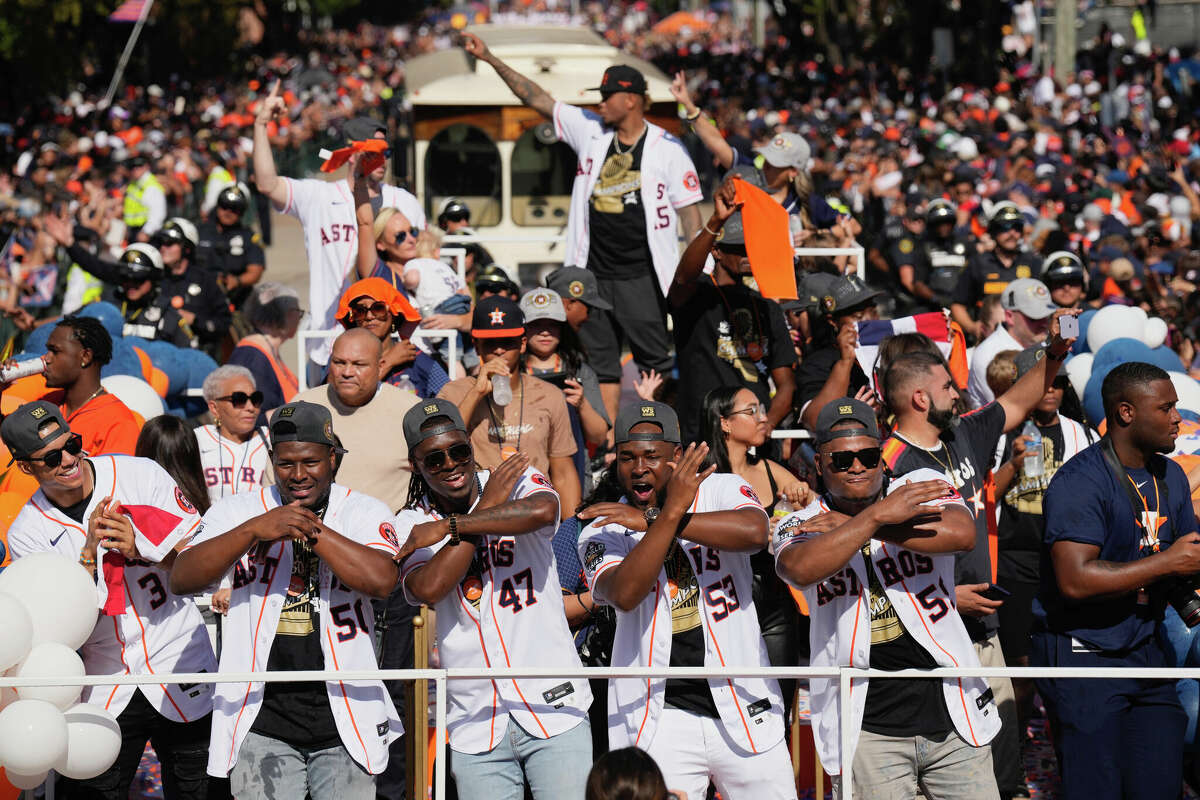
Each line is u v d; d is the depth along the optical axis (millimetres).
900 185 28219
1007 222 18766
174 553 9070
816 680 8906
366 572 8172
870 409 8734
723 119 42125
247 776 8375
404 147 23469
